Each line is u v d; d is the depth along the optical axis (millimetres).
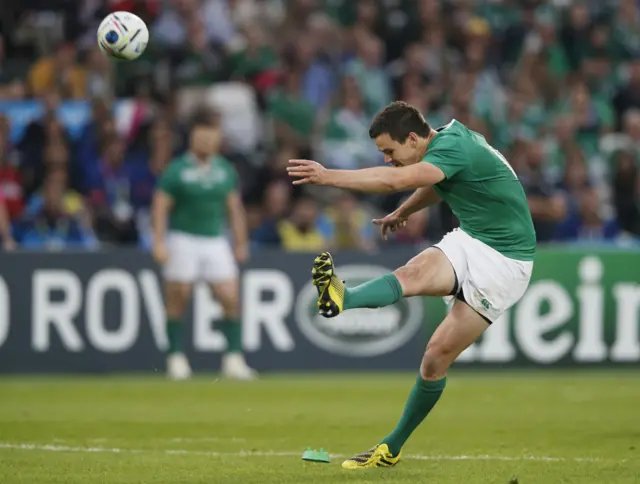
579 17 66875
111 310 47000
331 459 26234
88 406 37281
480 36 64188
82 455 26766
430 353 23859
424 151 23922
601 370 48094
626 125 62344
